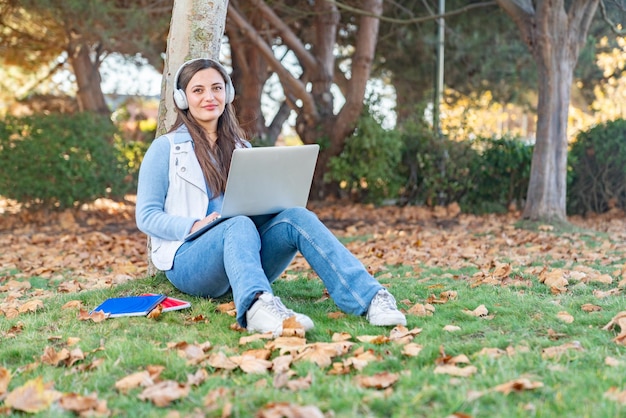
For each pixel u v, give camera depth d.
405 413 2.01
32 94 13.21
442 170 10.98
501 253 5.94
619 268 4.84
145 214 3.32
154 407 2.17
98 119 10.15
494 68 14.18
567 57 8.34
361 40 10.80
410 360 2.58
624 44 12.14
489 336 2.87
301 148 3.20
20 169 9.57
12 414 2.14
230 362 2.56
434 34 13.79
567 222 8.29
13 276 5.32
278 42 13.52
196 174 3.40
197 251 3.26
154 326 3.13
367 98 11.20
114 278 5.00
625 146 10.31
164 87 4.11
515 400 2.11
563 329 3.01
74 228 8.86
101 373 2.48
